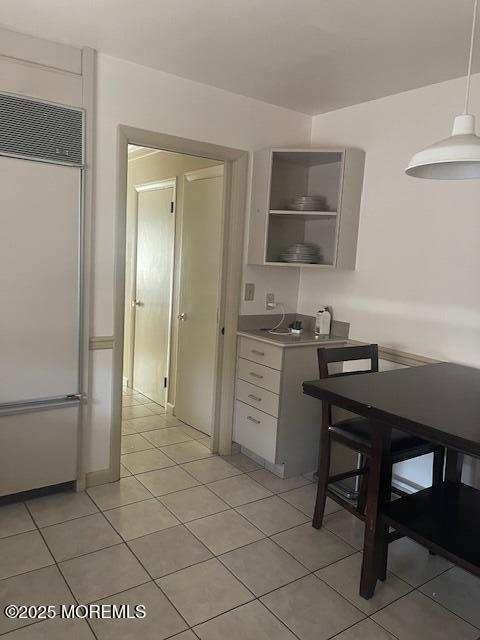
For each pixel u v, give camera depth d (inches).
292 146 134.3
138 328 188.2
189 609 74.6
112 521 97.4
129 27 88.8
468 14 77.8
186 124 114.3
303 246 127.5
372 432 76.7
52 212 97.5
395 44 89.8
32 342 98.5
